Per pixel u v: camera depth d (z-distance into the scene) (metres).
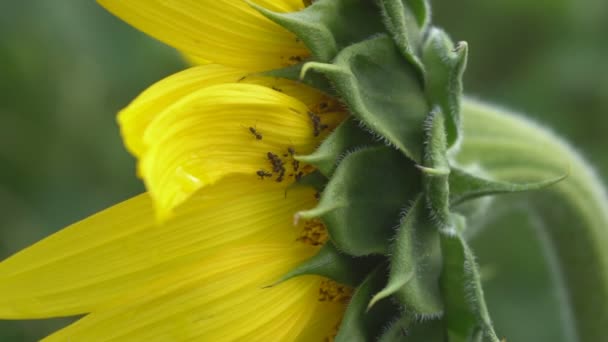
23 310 0.32
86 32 0.46
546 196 0.40
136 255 0.33
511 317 0.51
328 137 0.32
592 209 0.41
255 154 0.32
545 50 0.55
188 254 0.33
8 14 0.45
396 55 0.33
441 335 0.33
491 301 0.52
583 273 0.41
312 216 0.32
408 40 0.33
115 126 0.47
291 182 0.33
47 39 0.46
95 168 0.47
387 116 0.33
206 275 0.33
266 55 0.33
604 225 0.41
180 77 0.33
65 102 0.46
